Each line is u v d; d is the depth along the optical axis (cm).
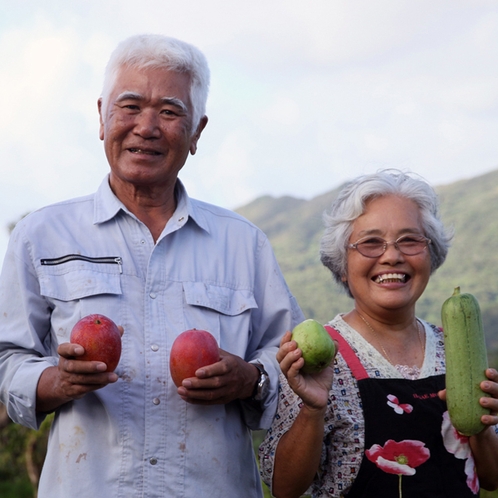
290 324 366
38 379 312
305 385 306
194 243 356
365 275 344
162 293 340
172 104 340
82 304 327
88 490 309
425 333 358
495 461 334
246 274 362
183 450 321
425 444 322
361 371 333
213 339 316
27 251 334
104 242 342
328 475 327
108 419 317
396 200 345
